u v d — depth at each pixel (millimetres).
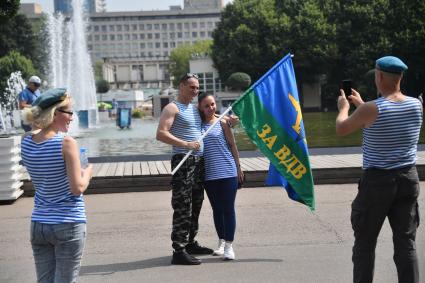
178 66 121500
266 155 6258
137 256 6523
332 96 66688
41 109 3908
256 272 5750
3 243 7305
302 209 8750
